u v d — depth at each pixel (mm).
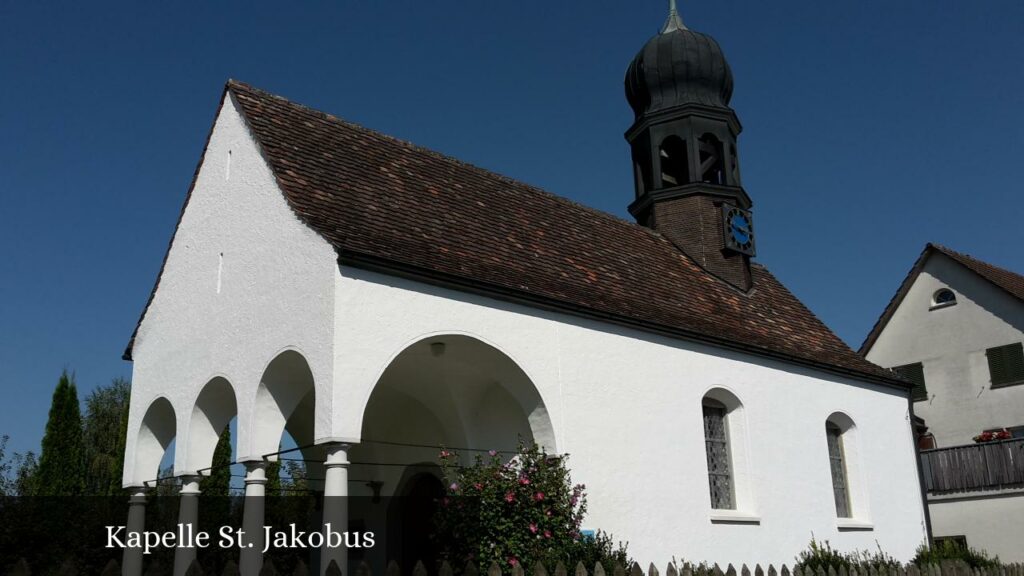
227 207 13305
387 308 11078
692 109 21016
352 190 13172
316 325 10797
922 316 29438
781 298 21469
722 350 16219
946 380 28500
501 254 14078
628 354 14344
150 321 14961
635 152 22062
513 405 14008
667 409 14727
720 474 16016
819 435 17875
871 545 18328
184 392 13484
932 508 23266
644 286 16734
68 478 21734
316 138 14078
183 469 13062
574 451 12945
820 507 17266
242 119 13445
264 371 11594
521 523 11656
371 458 16500
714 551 14750
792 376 17703
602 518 13062
